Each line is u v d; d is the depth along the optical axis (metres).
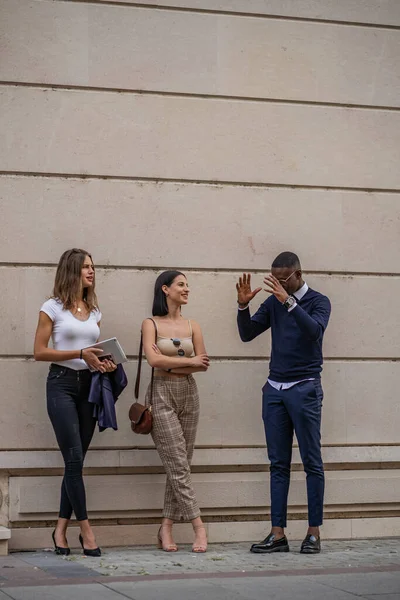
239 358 8.08
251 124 8.19
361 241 8.38
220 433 7.98
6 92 7.68
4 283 7.61
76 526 7.63
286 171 8.25
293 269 7.31
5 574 6.25
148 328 7.36
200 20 8.12
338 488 8.15
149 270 7.92
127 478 7.72
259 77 8.22
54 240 7.72
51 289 7.69
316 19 8.38
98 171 7.84
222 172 8.10
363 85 8.45
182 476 7.28
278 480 7.39
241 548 7.62
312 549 7.29
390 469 8.36
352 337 8.32
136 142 7.93
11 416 7.53
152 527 7.77
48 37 7.77
